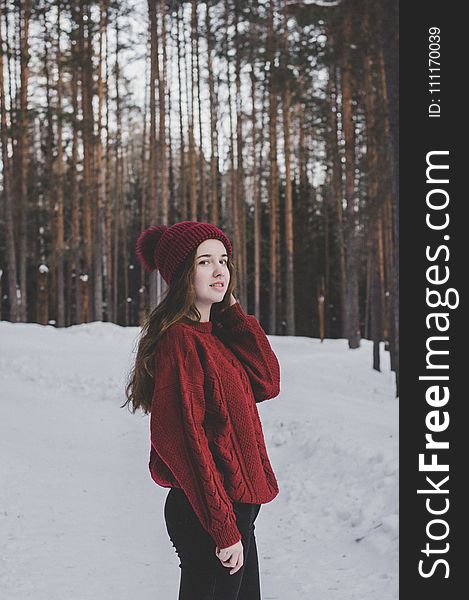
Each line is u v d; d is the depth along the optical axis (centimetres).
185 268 258
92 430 991
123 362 1573
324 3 2267
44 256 3625
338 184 3033
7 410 1098
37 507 596
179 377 241
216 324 277
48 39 2761
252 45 3016
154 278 1859
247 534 252
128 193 4872
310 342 2539
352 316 2386
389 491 582
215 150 3356
